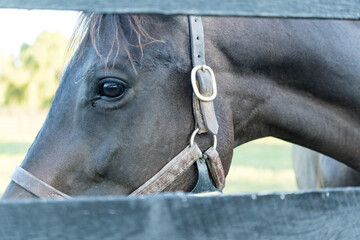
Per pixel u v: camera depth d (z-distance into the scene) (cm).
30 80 2191
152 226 94
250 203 102
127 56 181
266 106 206
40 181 182
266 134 217
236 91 199
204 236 98
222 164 195
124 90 182
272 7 102
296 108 209
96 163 183
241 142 214
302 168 342
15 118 2059
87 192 185
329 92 206
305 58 201
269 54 199
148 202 93
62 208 90
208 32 192
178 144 187
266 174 945
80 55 187
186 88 187
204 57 188
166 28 187
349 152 217
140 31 181
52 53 2202
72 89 186
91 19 187
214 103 191
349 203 112
